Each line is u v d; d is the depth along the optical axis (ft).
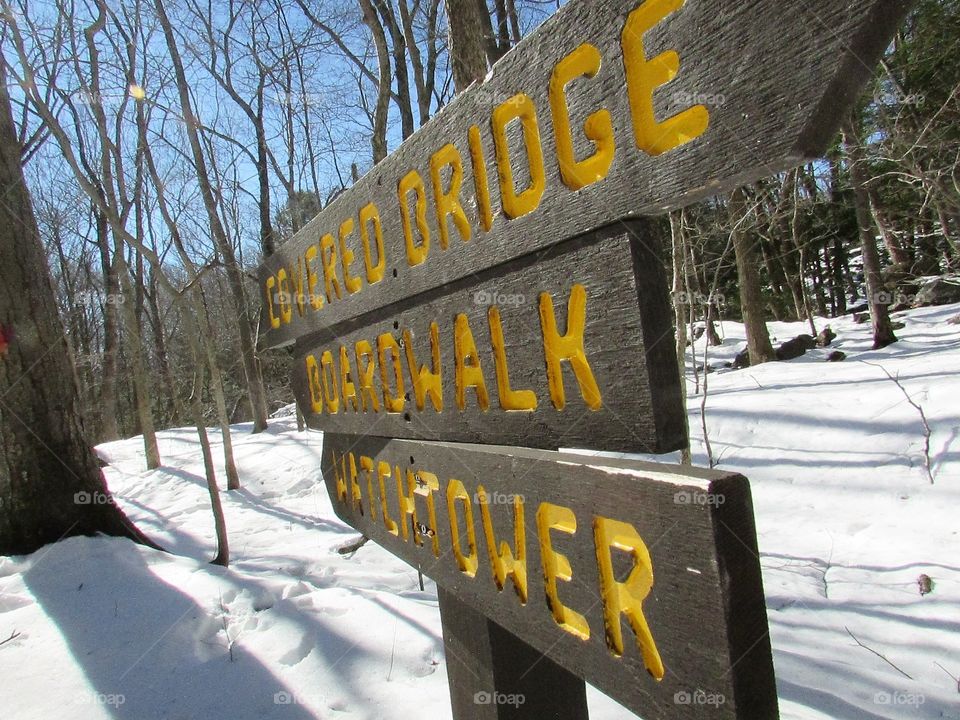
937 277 40.86
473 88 3.41
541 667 4.78
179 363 76.89
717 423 25.17
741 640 2.09
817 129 1.93
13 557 14.49
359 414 5.21
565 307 2.88
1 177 15.87
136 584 12.74
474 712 4.92
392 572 15.26
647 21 2.43
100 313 86.84
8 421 15.10
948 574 13.88
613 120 2.58
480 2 16.52
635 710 2.52
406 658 9.29
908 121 28.96
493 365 3.40
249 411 78.43
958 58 31.86
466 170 3.50
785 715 8.59
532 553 3.13
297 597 11.91
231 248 43.04
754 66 2.09
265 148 48.47
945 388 22.24
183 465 37.78
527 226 3.05
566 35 2.79
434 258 3.86
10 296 15.51
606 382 2.66
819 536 17.06
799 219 51.11
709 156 2.22
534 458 3.06
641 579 2.47
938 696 9.51
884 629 12.14
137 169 35.06
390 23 34.32
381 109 25.80
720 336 64.23
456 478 3.83
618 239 2.58
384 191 4.45
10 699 8.98
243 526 23.20
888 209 46.47
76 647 10.36
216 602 11.67
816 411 23.91
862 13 1.81
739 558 2.12
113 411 58.03
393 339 4.52
